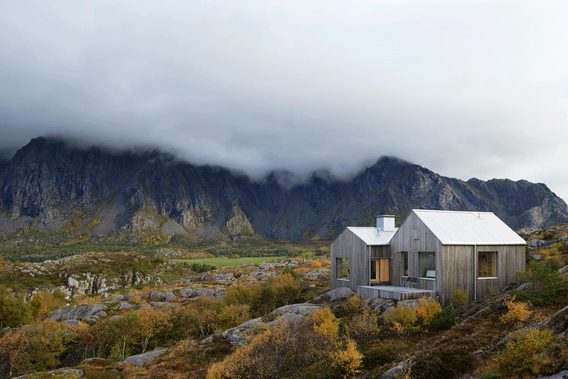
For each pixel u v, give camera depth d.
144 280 143.62
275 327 35.47
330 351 28.33
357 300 41.66
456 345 24.53
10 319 62.59
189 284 94.69
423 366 21.70
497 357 20.05
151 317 49.88
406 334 31.56
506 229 45.06
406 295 39.62
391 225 53.25
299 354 30.14
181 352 38.06
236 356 31.11
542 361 17.33
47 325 49.47
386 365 24.03
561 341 18.17
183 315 52.00
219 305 53.72
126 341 47.47
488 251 42.50
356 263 49.97
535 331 19.59
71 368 37.44
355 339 31.50
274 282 63.22
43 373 36.03
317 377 25.28
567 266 41.06
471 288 41.25
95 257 153.88
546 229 79.38
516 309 28.08
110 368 36.78
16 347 45.25
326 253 198.12
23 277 121.31
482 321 30.08
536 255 52.09
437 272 40.66
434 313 33.47
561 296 31.00
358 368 25.19
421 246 43.38
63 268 135.88
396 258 47.59
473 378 19.28
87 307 63.38
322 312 36.81
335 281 54.00
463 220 44.94
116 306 64.25
